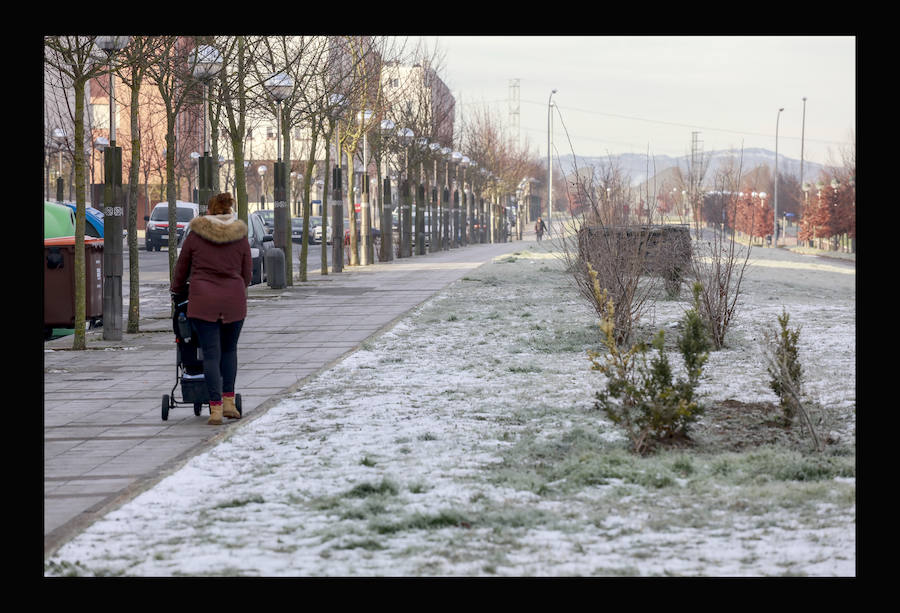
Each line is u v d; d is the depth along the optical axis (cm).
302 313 3034
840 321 2705
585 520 942
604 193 2283
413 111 7256
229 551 870
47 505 1035
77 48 2255
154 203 11881
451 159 8488
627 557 840
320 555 857
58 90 6956
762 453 1179
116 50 2297
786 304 3247
